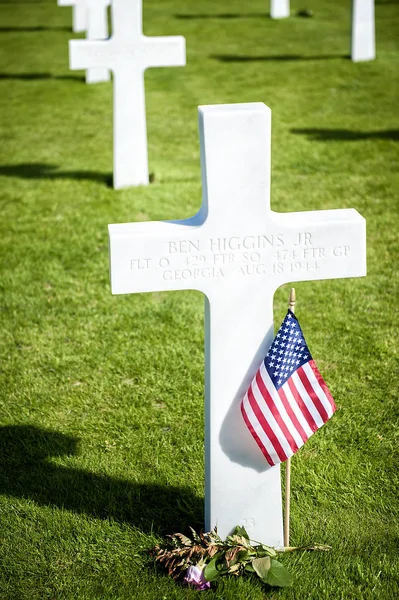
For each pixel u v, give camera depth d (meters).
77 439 3.57
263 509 3.15
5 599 3.04
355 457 3.46
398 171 5.99
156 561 3.12
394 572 3.08
